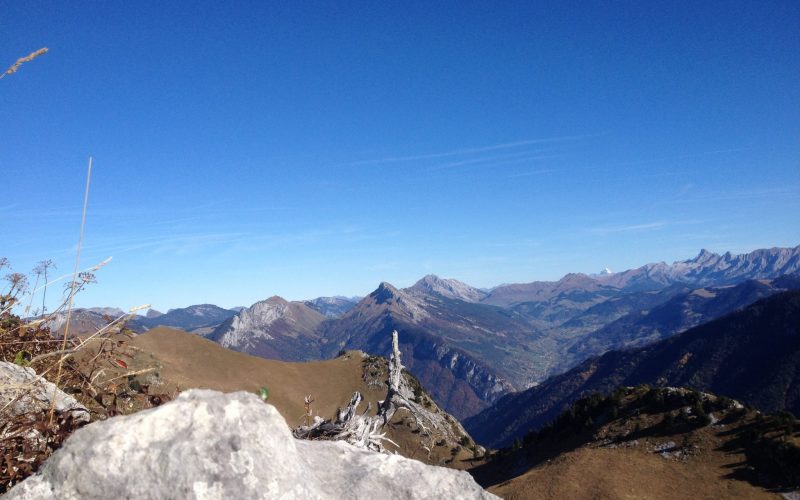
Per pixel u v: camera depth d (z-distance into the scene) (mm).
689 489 46969
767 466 46844
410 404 8922
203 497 2225
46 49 3492
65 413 3332
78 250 3711
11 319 4254
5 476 2912
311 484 2549
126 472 2273
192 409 2482
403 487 3000
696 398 61531
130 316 3949
